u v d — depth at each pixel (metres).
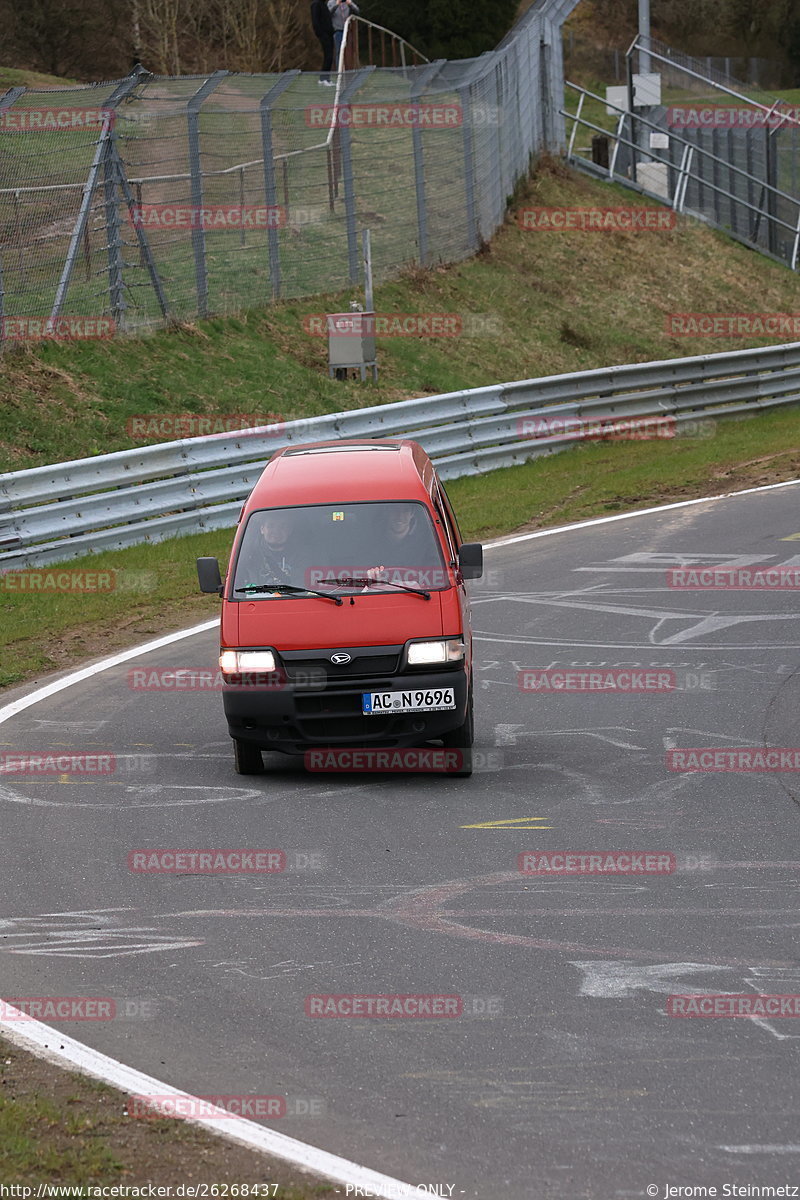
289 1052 20.86
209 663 47.72
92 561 62.06
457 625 35.62
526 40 140.62
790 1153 17.78
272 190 95.62
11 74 148.75
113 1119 18.83
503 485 77.94
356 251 104.12
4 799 34.19
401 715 35.16
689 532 66.00
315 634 35.34
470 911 26.45
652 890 27.36
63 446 72.62
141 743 39.19
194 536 67.75
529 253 123.56
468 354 102.06
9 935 25.77
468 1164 17.66
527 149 138.88
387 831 31.33
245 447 71.75
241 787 35.19
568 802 33.22
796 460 82.06
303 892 27.64
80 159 85.00
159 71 174.25
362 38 182.00
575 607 53.84
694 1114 18.78
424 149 113.06
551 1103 19.14
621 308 120.75
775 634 48.94
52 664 48.47
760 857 29.11
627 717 40.44
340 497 38.12
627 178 148.88
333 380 90.31
